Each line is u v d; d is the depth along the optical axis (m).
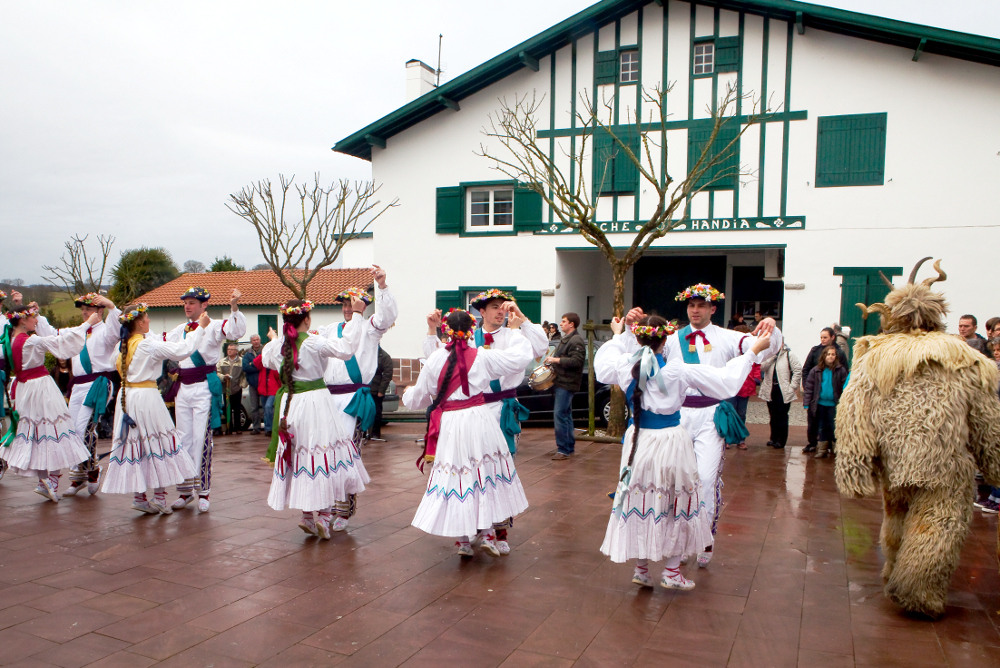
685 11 14.72
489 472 4.70
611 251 9.98
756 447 9.25
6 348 6.28
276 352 5.22
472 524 4.57
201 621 3.79
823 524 5.67
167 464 5.83
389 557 4.83
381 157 17.39
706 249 15.69
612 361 4.25
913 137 13.44
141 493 5.87
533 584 4.34
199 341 6.04
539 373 5.74
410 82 19.33
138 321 5.74
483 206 17.03
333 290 23.45
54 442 6.27
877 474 4.04
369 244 26.88
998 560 4.43
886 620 3.82
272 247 15.45
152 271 28.25
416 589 4.25
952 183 13.27
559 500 6.37
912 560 3.80
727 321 18.27
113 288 27.08
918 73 13.32
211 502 6.36
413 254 17.30
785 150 14.23
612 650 3.47
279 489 5.14
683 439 4.12
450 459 4.63
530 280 16.39
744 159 14.52
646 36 15.02
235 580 4.38
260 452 9.22
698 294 4.61
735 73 14.45
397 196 17.33
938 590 3.79
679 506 4.08
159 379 6.08
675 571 4.19
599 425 11.22
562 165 15.87
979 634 3.65
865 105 13.68
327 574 4.49
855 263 13.91
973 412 3.79
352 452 5.38
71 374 6.68
